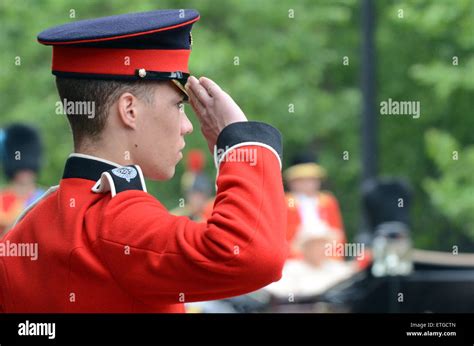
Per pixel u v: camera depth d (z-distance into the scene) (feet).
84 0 153.38
